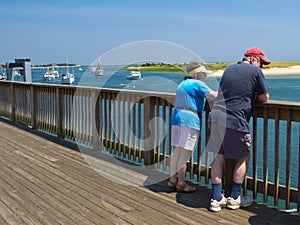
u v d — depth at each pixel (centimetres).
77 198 336
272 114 302
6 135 662
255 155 321
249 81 299
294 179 592
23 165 452
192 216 294
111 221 284
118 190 359
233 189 311
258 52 319
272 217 290
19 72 890
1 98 910
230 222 281
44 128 697
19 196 341
